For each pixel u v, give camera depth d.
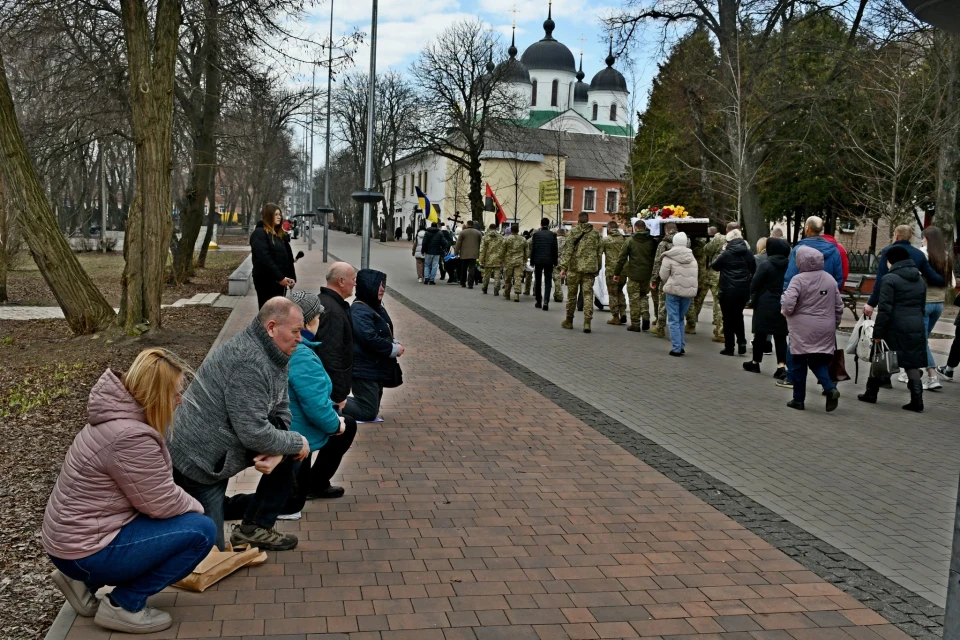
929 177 23.03
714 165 29.12
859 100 24.81
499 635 3.81
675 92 30.45
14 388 9.16
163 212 12.05
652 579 4.51
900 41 21.81
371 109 16.22
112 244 37.28
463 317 16.11
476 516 5.37
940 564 4.92
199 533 3.72
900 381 10.81
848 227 44.53
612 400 9.06
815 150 28.48
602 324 15.73
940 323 17.47
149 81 11.47
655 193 39.78
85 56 16.27
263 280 10.33
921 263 9.19
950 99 20.12
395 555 4.69
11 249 23.20
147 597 3.73
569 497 5.82
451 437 7.28
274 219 10.41
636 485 6.16
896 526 5.54
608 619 4.02
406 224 86.00
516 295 19.61
